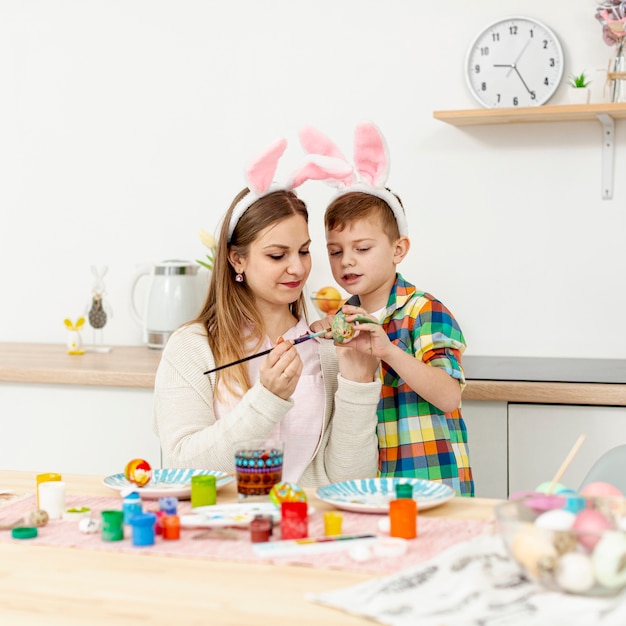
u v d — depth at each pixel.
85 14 3.04
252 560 1.08
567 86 2.63
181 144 2.98
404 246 1.97
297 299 1.87
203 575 1.04
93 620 0.92
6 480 1.52
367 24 2.79
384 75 2.79
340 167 1.85
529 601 0.94
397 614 0.90
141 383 2.45
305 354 1.85
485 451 2.25
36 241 3.13
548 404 2.21
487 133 2.70
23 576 1.04
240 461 1.36
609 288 2.66
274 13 2.87
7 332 3.18
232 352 1.77
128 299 2.93
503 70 2.65
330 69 2.83
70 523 1.26
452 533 1.18
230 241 1.81
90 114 3.05
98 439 2.53
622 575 0.93
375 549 1.10
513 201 2.70
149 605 0.95
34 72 3.10
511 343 2.73
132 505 1.22
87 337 3.10
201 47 2.94
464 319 2.76
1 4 3.11
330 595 0.96
